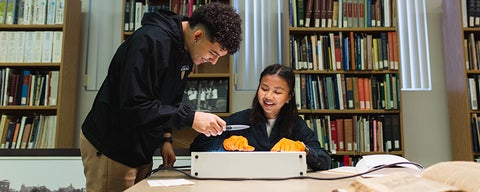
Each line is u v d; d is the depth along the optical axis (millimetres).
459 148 2402
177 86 1154
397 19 2443
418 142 2562
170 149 1351
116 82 1071
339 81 2344
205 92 2441
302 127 1521
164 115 927
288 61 2344
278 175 934
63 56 2357
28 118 2344
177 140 2447
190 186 779
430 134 2570
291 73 1532
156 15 1079
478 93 2332
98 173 1118
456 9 2428
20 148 2215
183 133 2465
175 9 2414
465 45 2375
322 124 2330
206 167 926
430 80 2619
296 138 1483
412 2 2691
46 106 2307
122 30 2400
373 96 2330
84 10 2699
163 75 1026
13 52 2359
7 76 2342
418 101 2604
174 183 817
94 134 1116
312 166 1202
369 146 2293
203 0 2436
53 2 2422
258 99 1519
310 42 2391
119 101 1023
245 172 929
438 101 2602
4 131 2297
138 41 990
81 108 2584
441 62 2635
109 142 1090
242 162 934
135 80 941
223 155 933
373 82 2348
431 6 2691
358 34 2412
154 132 1124
